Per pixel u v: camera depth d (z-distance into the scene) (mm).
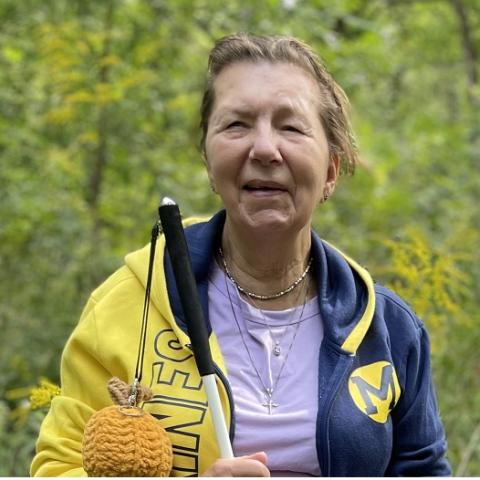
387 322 3145
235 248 3086
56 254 6883
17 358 6141
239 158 2930
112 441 2680
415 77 13516
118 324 3012
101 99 7207
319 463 2912
